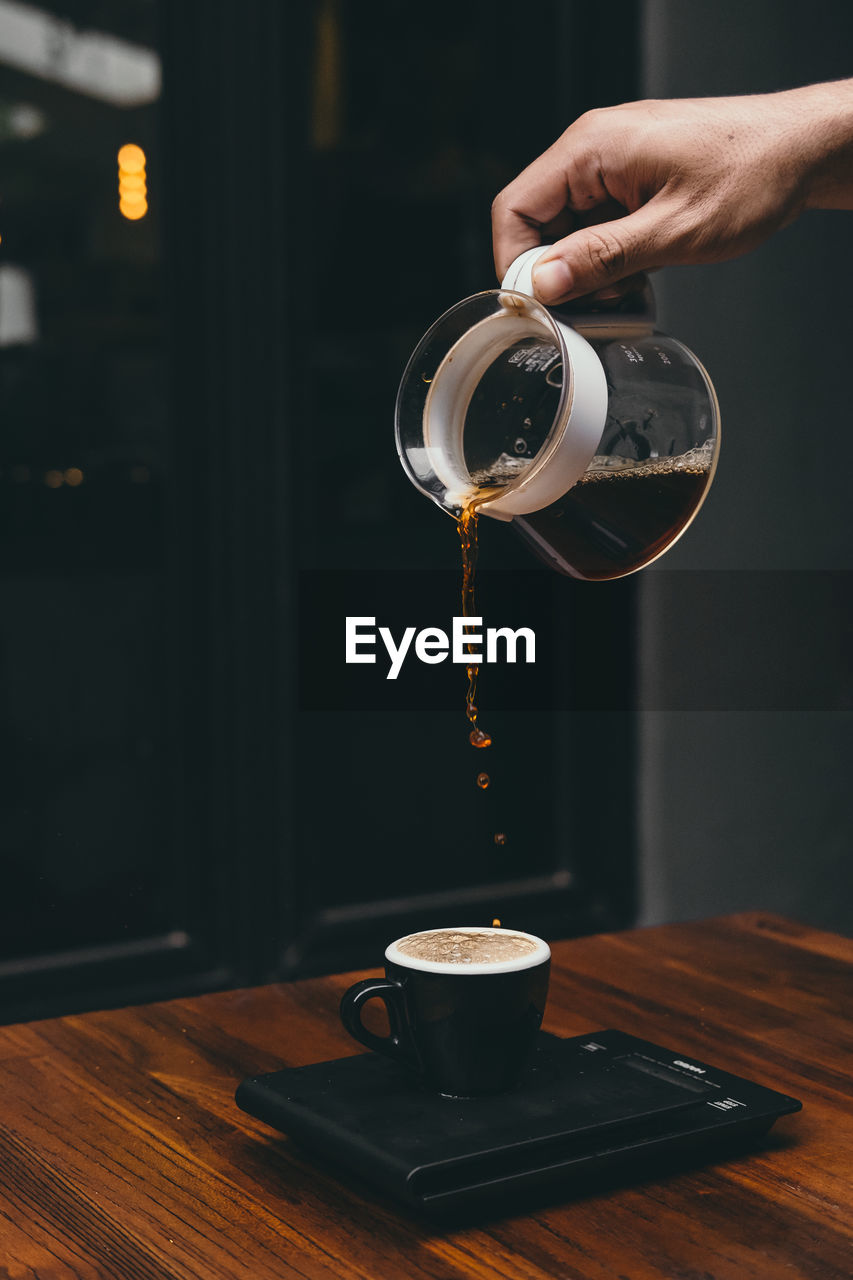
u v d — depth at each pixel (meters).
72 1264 0.64
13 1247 0.66
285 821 2.53
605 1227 0.67
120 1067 0.91
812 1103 0.84
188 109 2.38
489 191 2.70
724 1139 0.76
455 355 0.85
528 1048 0.78
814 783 2.67
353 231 2.57
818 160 0.92
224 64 2.37
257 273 2.42
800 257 2.58
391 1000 0.78
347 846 2.65
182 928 2.52
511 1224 0.68
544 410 0.79
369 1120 0.73
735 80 2.55
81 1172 0.75
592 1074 0.81
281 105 2.40
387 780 2.69
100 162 2.41
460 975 0.74
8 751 2.56
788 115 0.92
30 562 2.53
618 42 2.62
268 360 2.45
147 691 2.54
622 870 2.82
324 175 2.52
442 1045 0.76
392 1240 0.66
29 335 2.46
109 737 2.56
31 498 2.51
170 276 2.42
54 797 2.55
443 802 2.75
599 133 0.92
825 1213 0.69
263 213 2.41
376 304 2.62
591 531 0.83
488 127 2.69
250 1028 0.99
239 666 2.48
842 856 2.69
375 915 2.63
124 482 2.49
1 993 2.34
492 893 2.76
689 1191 0.72
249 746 2.50
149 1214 0.69
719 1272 0.63
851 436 2.68
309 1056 0.93
